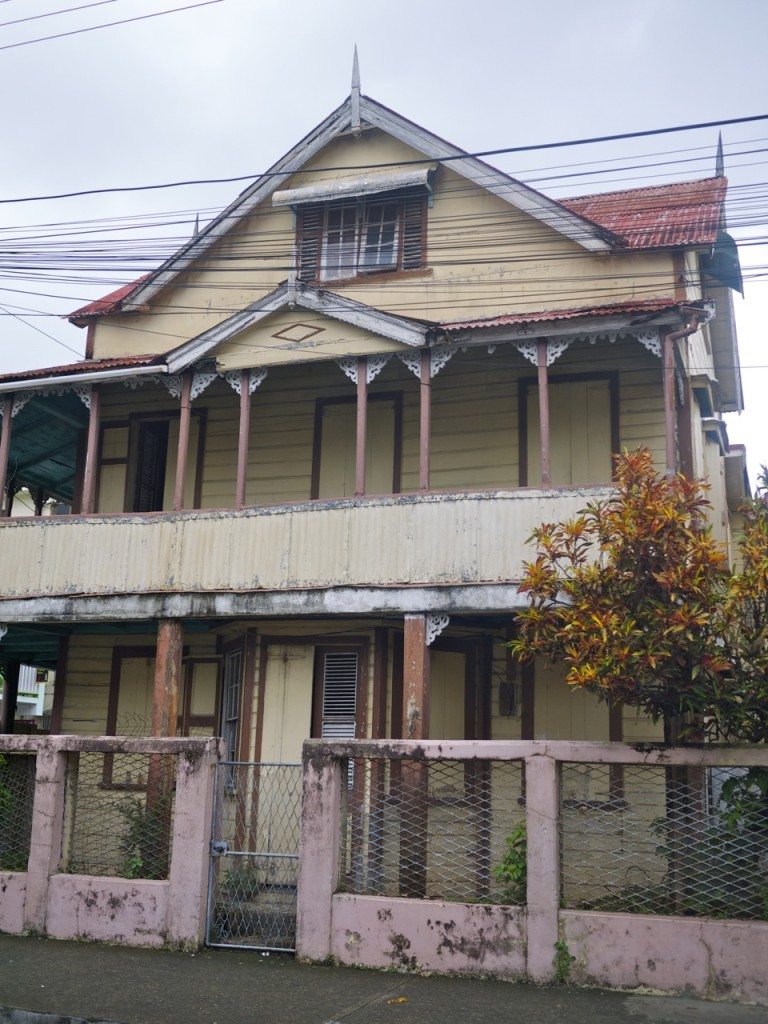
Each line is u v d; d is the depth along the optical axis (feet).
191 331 49.85
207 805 29.53
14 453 57.57
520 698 41.42
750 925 24.29
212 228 49.14
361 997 24.43
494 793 37.65
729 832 25.94
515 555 36.32
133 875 32.22
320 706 42.52
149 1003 24.20
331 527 39.09
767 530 27.35
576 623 26.94
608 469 41.88
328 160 48.73
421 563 37.40
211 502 48.62
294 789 41.68
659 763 25.81
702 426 50.31
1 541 44.04
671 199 49.60
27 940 29.94
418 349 39.42
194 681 48.08
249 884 34.86
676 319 36.32
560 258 44.19
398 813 31.30
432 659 42.24
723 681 26.55
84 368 44.75
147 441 50.49
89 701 49.67
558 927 25.59
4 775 33.96
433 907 26.66
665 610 26.23
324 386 47.50
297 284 41.06
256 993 24.82
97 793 46.75
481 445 44.01
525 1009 23.40
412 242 46.68
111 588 41.91
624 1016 22.84
